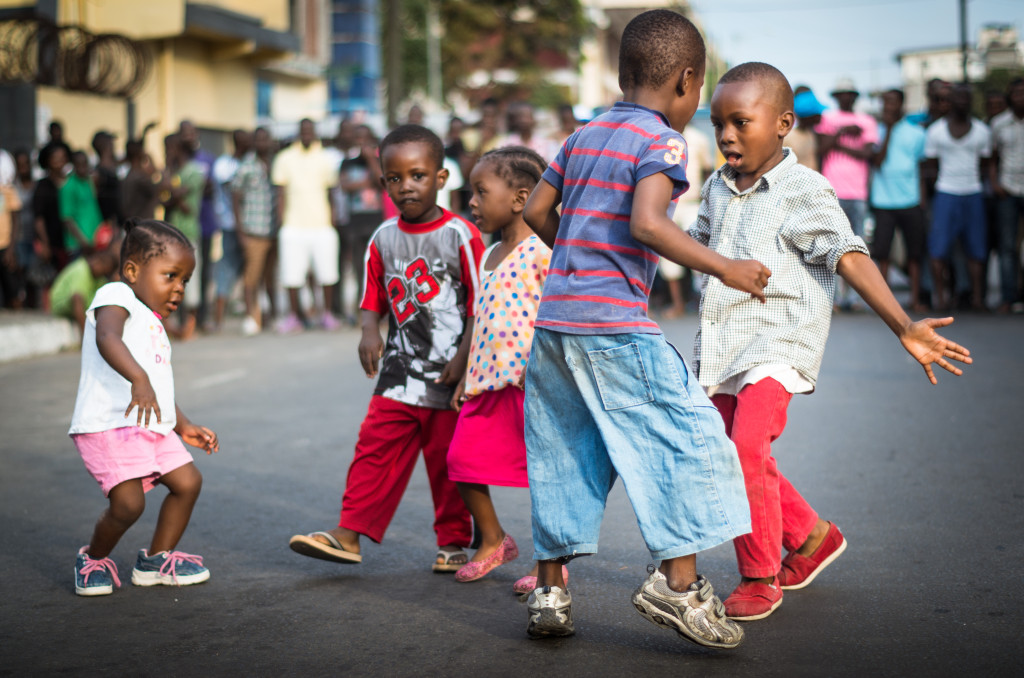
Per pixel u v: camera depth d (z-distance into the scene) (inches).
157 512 179.5
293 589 140.3
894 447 210.4
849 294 443.2
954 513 164.9
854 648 113.8
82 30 572.1
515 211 141.4
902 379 285.6
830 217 121.6
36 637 123.8
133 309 138.1
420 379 147.3
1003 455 200.7
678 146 107.4
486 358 137.9
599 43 1834.4
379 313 156.6
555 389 115.0
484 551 143.2
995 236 421.7
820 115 413.1
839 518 164.4
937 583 134.0
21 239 457.7
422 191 148.4
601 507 115.3
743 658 111.8
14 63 566.9
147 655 117.4
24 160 464.1
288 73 975.0
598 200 110.7
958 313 418.6
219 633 123.9
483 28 1636.3
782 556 149.7
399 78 671.8
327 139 495.8
